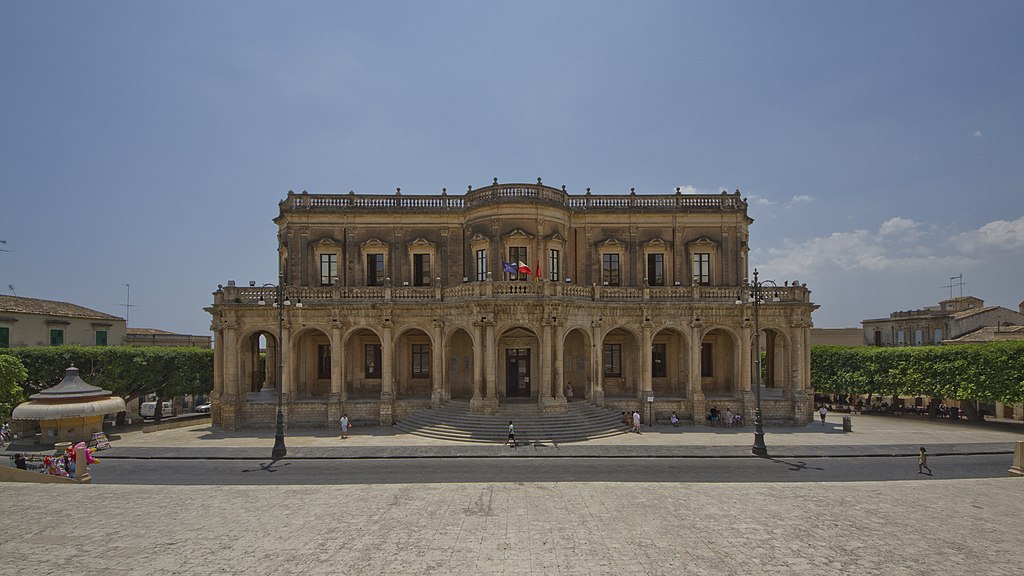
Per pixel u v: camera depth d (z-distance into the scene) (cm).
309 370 5159
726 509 2152
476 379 4453
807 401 4872
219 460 3456
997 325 7112
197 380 5934
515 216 4794
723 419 4700
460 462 3350
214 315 4878
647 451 3634
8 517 2042
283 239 5375
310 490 2434
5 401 4191
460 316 4622
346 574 1531
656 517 2045
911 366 5662
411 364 5238
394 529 1906
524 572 1545
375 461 3391
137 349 5541
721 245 5228
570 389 4784
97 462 3381
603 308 4800
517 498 2303
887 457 3525
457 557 1655
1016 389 4812
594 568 1575
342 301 4784
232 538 1820
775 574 1542
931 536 1855
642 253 5219
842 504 2228
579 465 3262
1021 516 2073
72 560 1638
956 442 4019
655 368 5325
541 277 4778
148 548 1731
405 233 5206
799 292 4941
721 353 5281
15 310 5709
